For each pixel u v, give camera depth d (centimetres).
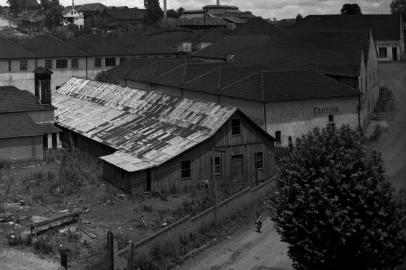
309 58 6681
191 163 4438
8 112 5541
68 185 4425
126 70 8269
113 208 3909
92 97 6644
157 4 16275
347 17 9731
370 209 2172
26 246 3141
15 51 8412
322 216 2202
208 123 4631
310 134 2428
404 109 6619
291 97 5250
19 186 4422
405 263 2566
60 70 8894
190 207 3891
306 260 2338
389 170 4616
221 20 16450
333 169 2209
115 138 5100
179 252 3125
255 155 4709
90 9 18625
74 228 3456
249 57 7700
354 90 5669
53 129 5778
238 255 3133
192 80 6594
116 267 2781
